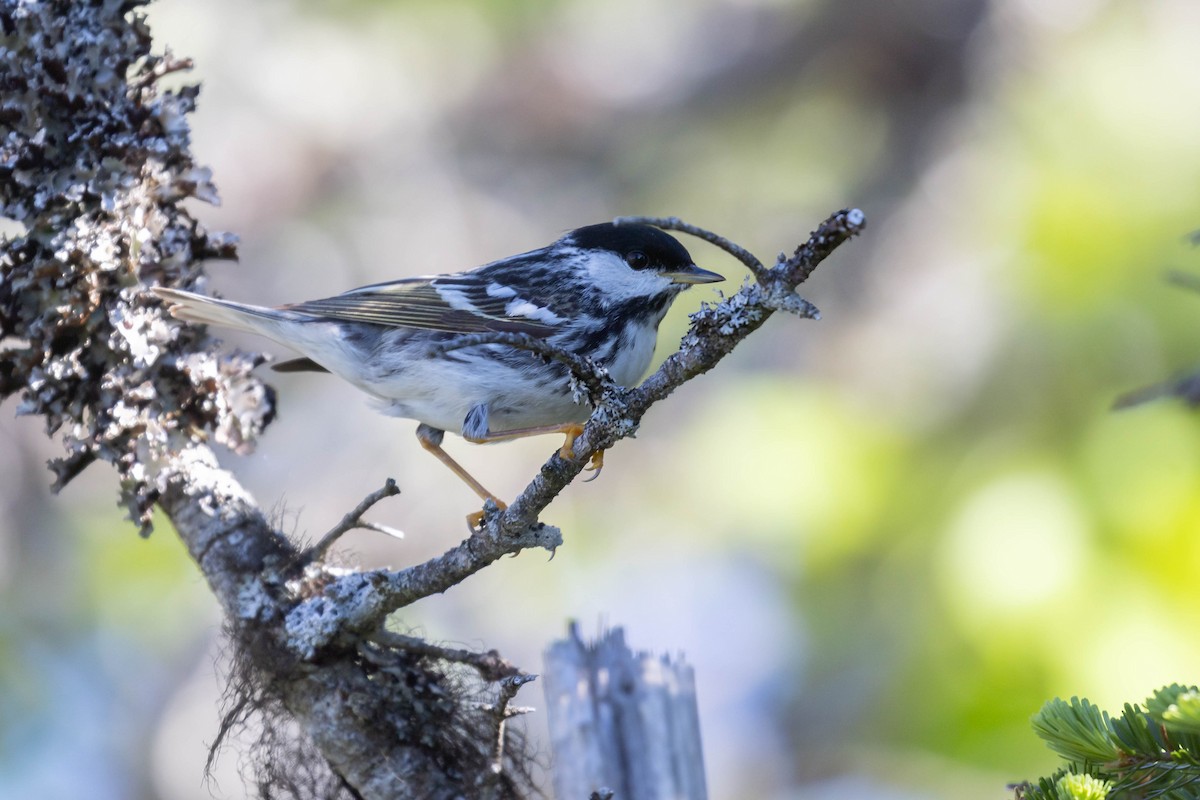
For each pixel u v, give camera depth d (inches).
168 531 584.7
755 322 189.2
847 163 621.3
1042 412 444.5
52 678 583.2
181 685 598.9
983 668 433.1
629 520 592.4
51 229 250.7
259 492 578.9
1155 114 467.5
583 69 687.7
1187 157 452.1
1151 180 451.5
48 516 594.9
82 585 587.8
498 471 575.8
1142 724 173.3
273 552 243.0
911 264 557.9
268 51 669.3
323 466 586.6
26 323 249.6
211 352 263.6
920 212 571.2
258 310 327.6
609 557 590.2
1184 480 406.3
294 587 239.0
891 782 491.8
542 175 684.1
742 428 498.3
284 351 594.2
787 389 510.0
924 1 587.8
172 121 261.1
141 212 255.4
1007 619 407.8
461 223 666.2
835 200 615.2
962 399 467.8
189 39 659.4
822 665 539.5
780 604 605.0
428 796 229.9
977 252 525.3
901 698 472.7
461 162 681.0
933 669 449.4
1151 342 434.6
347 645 233.8
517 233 669.3
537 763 243.8
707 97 658.8
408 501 574.9
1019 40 550.9
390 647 236.5
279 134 665.0
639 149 669.3
